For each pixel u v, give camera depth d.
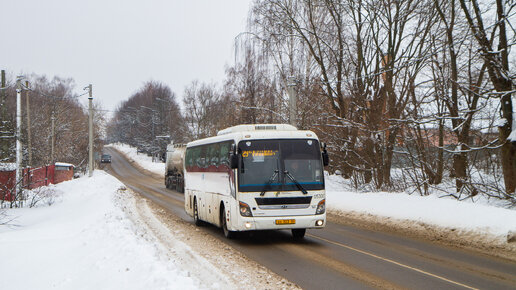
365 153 24.36
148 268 7.93
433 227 14.18
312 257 10.54
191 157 18.66
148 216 19.38
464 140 19.09
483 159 19.55
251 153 12.46
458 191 19.66
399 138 21.50
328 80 30.17
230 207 12.80
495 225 12.36
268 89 34.62
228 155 13.17
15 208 23.66
